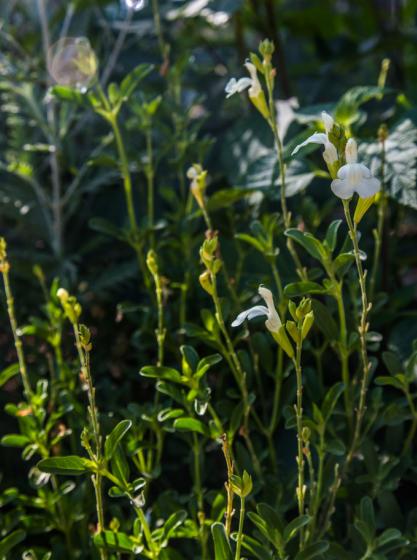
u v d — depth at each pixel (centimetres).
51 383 54
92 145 75
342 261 45
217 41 86
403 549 46
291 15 85
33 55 76
